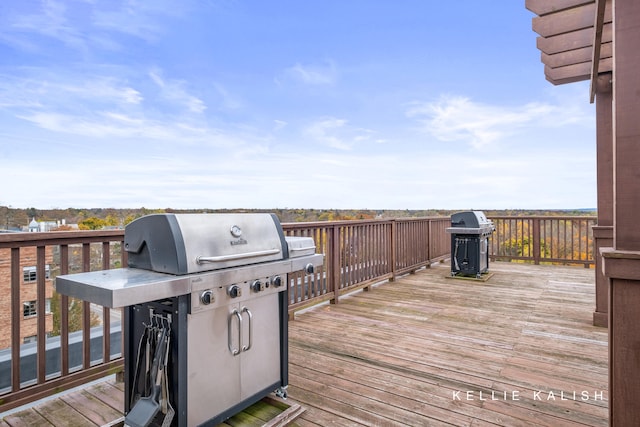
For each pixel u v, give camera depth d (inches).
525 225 311.0
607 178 144.8
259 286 79.7
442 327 144.2
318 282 175.5
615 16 57.0
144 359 72.4
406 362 111.1
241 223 80.4
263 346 84.1
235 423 80.0
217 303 71.6
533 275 253.9
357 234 204.1
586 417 80.7
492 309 169.9
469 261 243.3
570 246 293.7
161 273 68.8
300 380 99.9
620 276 56.7
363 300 188.2
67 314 91.7
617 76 57.1
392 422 79.8
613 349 58.3
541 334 135.3
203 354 70.9
